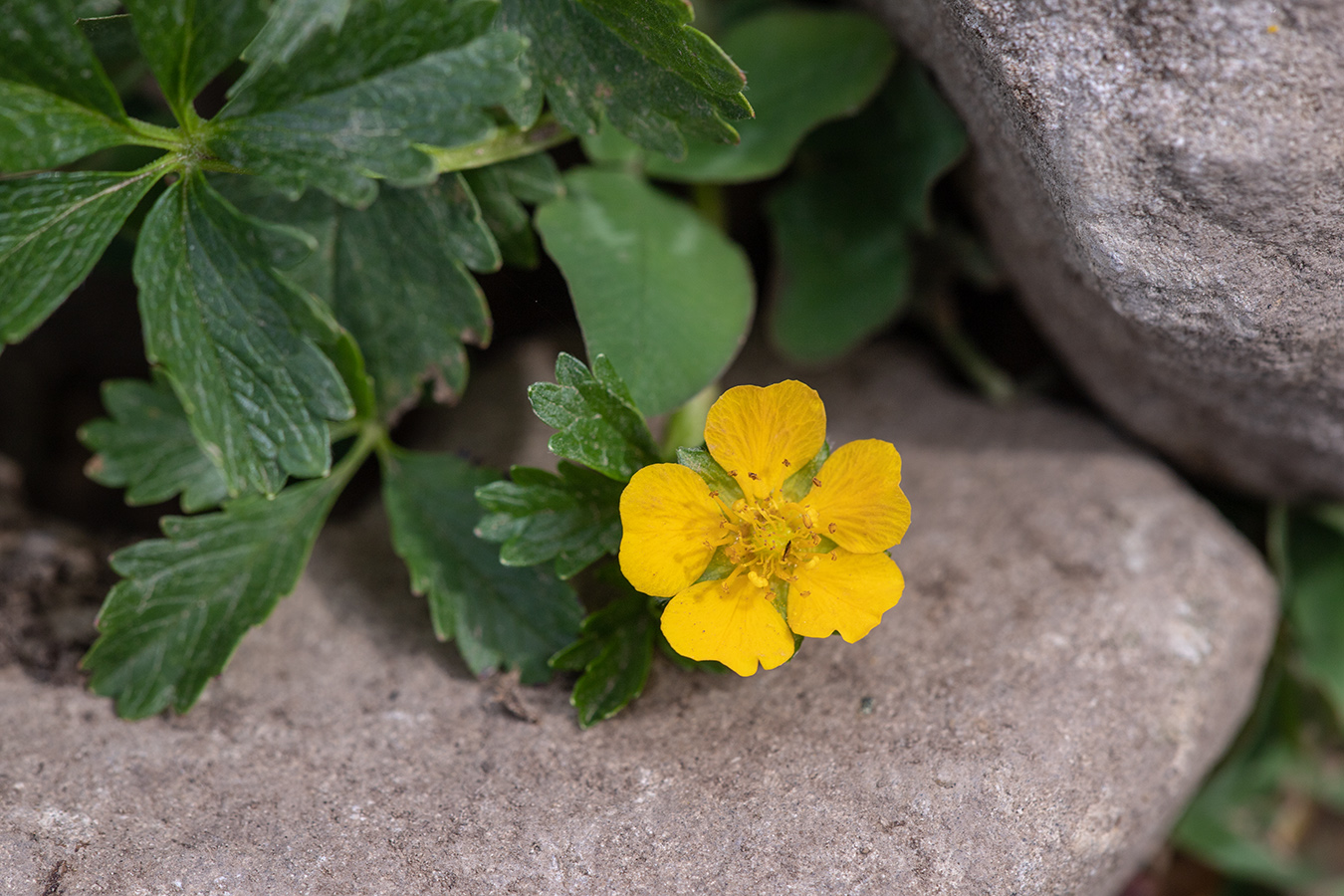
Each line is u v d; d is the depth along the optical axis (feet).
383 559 0.82
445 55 0.71
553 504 0.74
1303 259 0.72
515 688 0.76
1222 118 0.70
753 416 0.72
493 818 0.72
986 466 0.84
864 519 0.73
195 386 0.72
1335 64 0.70
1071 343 0.84
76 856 0.71
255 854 0.72
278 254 0.71
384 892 0.71
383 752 0.75
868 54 0.82
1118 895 0.84
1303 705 0.90
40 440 0.91
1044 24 0.72
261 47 0.71
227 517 0.76
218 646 0.76
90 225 0.71
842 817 0.72
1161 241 0.72
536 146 0.78
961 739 0.74
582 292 0.78
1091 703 0.75
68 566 0.80
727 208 0.91
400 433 0.87
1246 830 0.94
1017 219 0.80
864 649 0.76
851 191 0.88
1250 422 0.80
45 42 0.70
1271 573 0.85
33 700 0.76
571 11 0.73
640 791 0.73
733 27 0.83
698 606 0.73
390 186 0.77
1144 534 0.81
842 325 0.87
